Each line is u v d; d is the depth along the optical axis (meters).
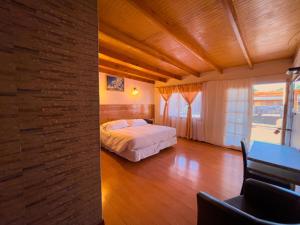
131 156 2.86
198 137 4.68
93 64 1.23
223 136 4.04
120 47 2.75
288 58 3.06
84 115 1.19
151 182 2.24
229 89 3.90
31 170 0.91
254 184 1.16
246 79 3.61
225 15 1.71
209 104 4.34
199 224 0.92
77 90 1.13
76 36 1.10
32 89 0.89
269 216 1.06
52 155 1.01
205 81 4.40
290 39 2.24
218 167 2.76
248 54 2.81
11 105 0.81
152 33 2.17
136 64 3.46
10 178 0.82
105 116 4.33
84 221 1.23
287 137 2.96
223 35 2.17
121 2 1.54
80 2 1.11
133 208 1.69
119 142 3.03
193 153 3.53
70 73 1.08
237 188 2.09
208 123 4.38
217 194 1.96
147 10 1.60
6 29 0.77
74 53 1.09
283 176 1.35
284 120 3.03
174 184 2.19
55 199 1.04
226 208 0.74
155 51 2.81
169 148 3.92
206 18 1.78
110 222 1.49
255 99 3.60
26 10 0.84
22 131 0.86
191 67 3.96
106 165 2.85
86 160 1.22
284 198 1.01
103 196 1.90
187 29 2.01
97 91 1.27
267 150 1.73
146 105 5.59
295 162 1.37
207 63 3.50
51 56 0.97
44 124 0.96
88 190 1.25
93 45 1.22
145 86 5.53
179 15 1.72
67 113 1.08
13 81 0.81
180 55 3.07
